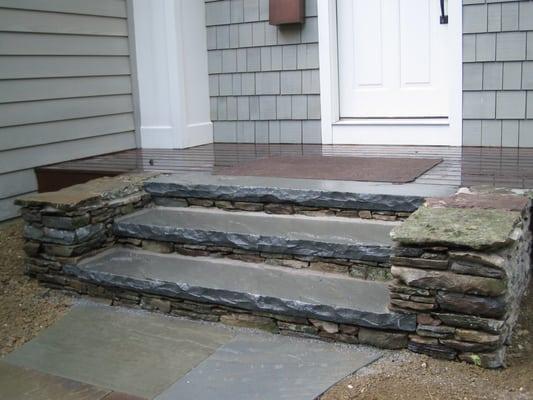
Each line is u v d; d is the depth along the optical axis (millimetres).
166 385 2508
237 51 5785
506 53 4691
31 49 4691
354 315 2666
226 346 2795
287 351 2709
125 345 2881
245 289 2961
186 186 3805
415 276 2508
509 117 4781
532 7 4547
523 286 2914
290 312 2811
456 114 4957
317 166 4203
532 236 3111
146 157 5125
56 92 4930
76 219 3430
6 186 4551
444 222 2602
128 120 5727
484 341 2426
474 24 4750
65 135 5031
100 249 3602
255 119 5824
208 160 4773
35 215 3518
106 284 3303
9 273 3727
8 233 4363
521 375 2406
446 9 4969
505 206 2803
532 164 4012
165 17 5551
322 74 5426
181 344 2846
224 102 5949
